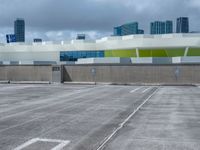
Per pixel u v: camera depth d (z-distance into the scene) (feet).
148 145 28.48
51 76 142.20
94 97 75.36
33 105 58.90
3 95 79.97
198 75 130.11
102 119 42.98
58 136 32.12
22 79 147.64
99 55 240.12
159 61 174.81
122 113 48.85
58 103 62.49
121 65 137.49
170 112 50.08
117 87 113.60
